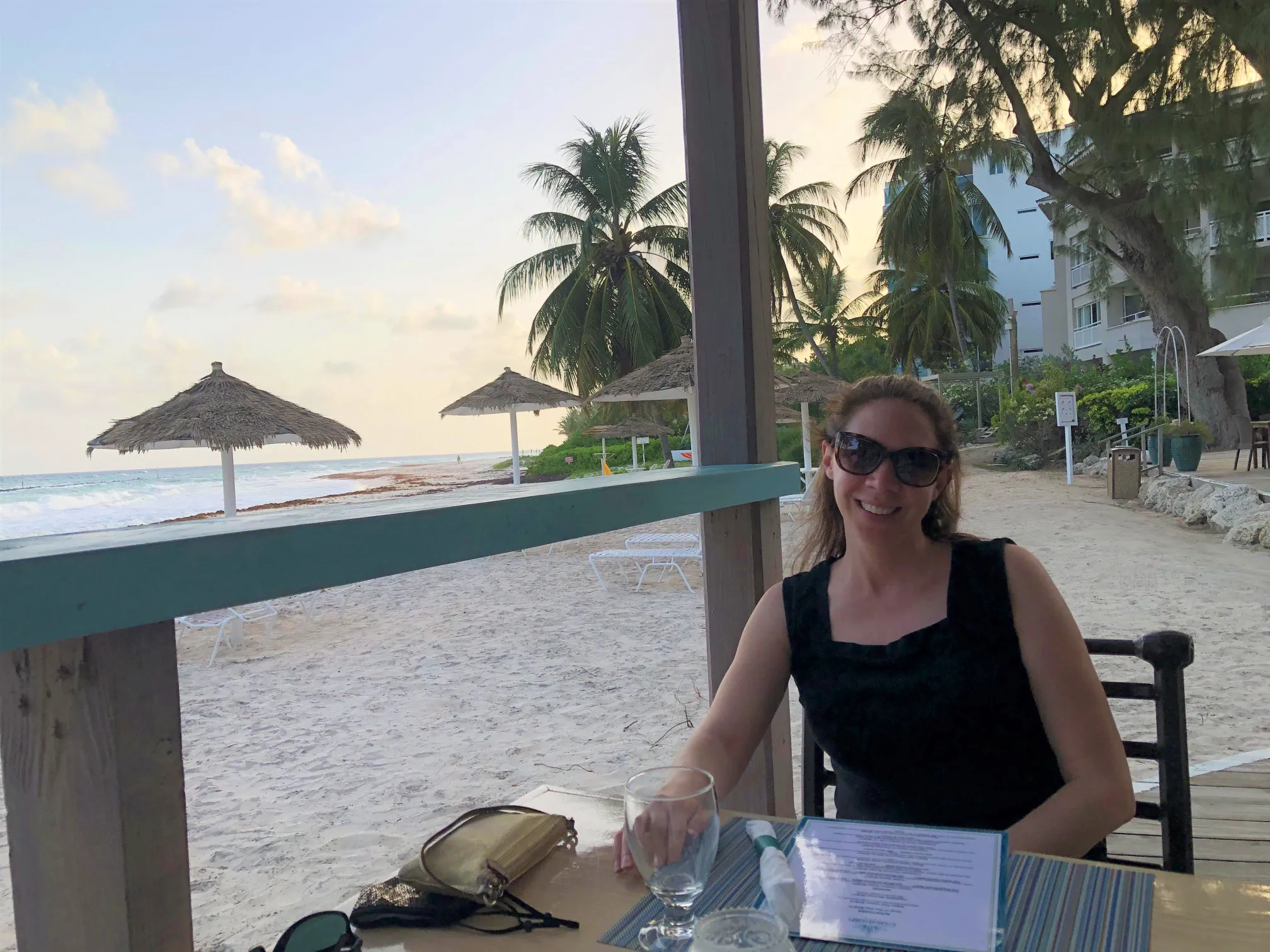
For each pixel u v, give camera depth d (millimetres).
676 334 29391
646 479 1571
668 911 969
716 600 2160
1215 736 3916
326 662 6996
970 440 25109
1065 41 14812
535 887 1078
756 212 2156
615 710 5223
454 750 4684
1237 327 23328
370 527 912
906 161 24141
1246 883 989
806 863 1058
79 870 706
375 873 3285
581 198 28953
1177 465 14117
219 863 3420
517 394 16688
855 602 1479
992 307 35406
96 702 693
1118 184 17078
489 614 8648
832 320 40625
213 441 11047
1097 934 900
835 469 1507
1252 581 7617
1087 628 6332
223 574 754
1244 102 14031
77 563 640
